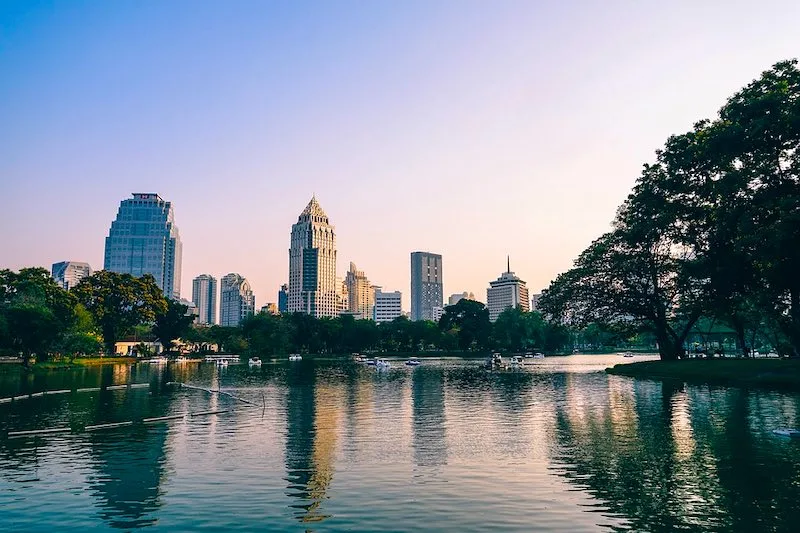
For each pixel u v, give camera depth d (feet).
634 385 195.42
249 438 96.02
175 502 58.75
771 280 174.60
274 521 52.60
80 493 62.28
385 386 209.67
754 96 179.52
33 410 135.95
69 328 365.40
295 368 368.27
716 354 362.53
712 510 54.54
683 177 218.38
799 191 168.96
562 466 73.05
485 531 49.65
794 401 136.26
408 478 67.82
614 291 271.90
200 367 380.99
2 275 362.12
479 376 271.08
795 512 53.62
